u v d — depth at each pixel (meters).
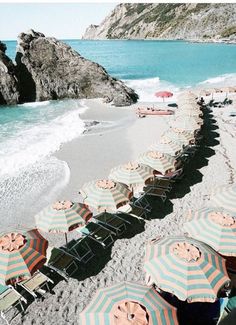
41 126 28.41
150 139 23.67
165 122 28.73
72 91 44.84
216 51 117.12
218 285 6.95
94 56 118.12
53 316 8.36
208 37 184.50
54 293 9.12
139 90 48.31
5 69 40.69
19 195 15.21
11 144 22.86
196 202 14.00
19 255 7.95
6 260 7.82
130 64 87.88
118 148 21.80
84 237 11.40
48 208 10.19
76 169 18.23
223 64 80.25
